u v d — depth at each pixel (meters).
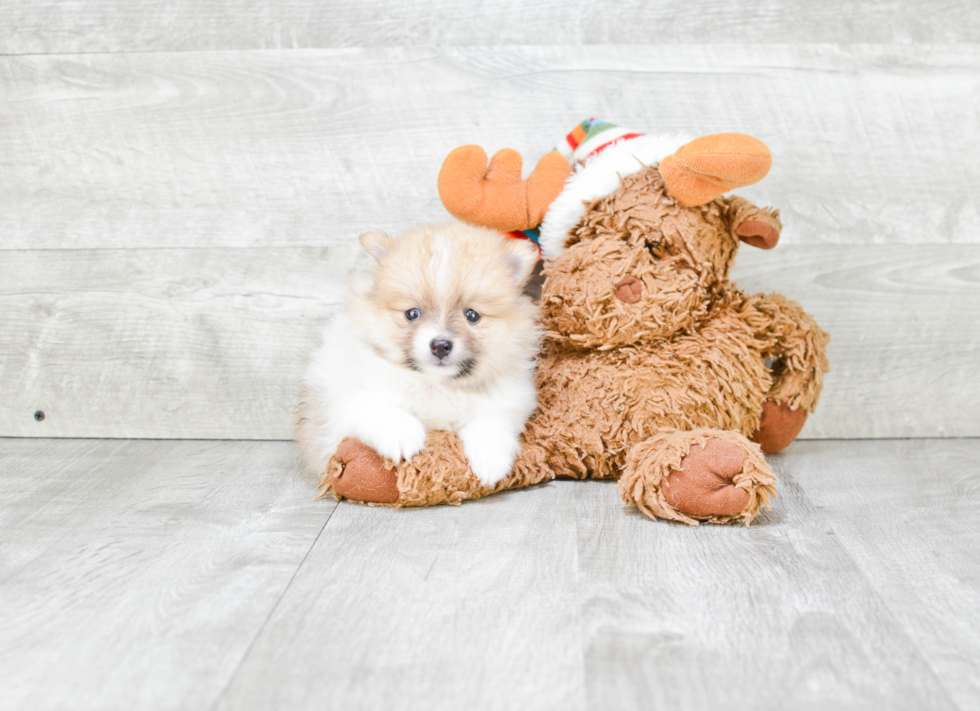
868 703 1.01
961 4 2.14
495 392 1.80
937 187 2.21
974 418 2.30
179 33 2.17
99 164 2.24
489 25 2.16
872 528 1.59
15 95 2.20
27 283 2.29
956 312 2.25
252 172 2.23
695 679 1.05
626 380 1.82
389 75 2.18
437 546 1.49
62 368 2.32
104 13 2.17
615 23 2.16
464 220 1.92
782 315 1.98
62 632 1.17
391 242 1.81
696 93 2.18
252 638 1.15
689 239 1.79
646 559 1.43
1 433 2.34
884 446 2.23
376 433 1.65
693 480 1.58
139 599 1.27
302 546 1.49
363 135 2.21
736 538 1.53
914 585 1.33
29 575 1.36
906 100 2.17
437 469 1.66
